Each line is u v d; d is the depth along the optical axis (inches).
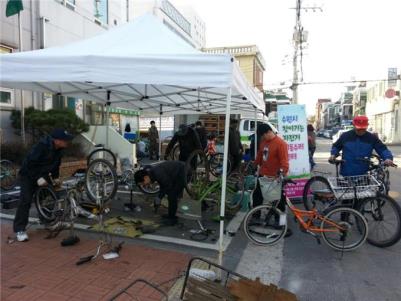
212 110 409.1
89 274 158.1
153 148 604.1
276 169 228.4
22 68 180.9
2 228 218.2
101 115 598.2
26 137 398.9
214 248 195.9
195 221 240.7
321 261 188.5
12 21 401.7
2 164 314.8
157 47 194.4
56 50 196.9
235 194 274.1
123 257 177.9
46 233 209.8
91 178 243.3
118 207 271.0
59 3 480.1
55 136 201.8
